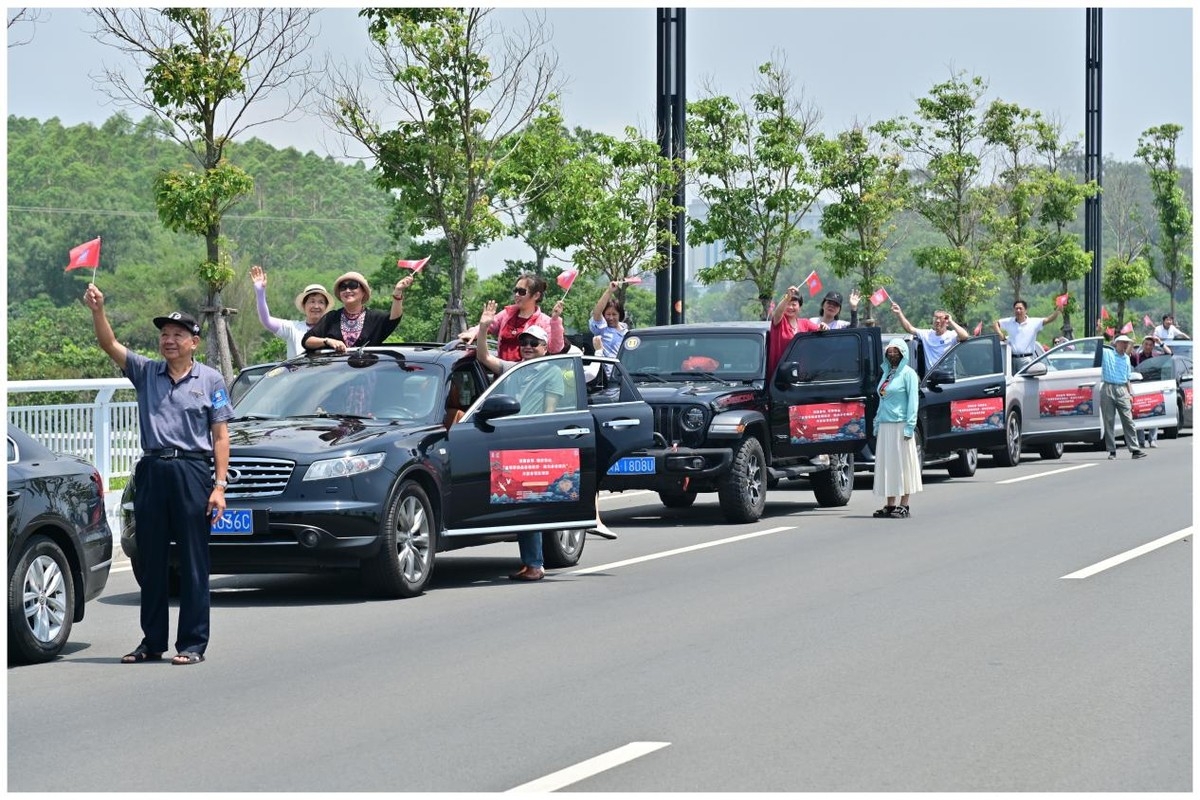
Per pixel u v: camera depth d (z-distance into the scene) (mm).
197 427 13883
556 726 11078
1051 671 12914
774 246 49969
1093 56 67750
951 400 33125
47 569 14016
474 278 112938
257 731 11031
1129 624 15148
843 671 12945
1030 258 65438
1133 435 39156
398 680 12773
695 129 48844
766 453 25766
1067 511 26047
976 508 26922
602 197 39062
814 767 9922
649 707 11664
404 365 18688
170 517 13820
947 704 11711
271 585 18875
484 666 13320
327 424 17703
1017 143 64625
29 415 22531
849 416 26328
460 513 18109
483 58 35406
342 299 20828
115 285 150125
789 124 48969
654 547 21938
